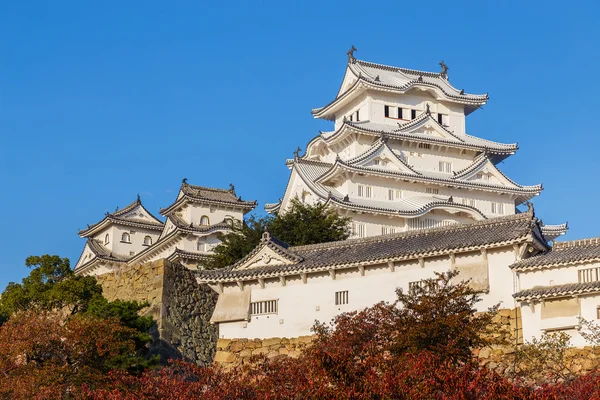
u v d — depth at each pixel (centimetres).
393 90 12419
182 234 11319
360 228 10969
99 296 7738
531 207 6906
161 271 8225
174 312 8162
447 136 12219
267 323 7225
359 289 7000
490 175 12069
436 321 5828
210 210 11869
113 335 6706
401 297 6181
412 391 4819
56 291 7656
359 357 5566
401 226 11175
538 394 4769
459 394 4731
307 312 7112
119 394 5238
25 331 6469
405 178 11494
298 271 7162
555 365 6038
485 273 6662
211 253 11044
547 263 6431
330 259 7162
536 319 6381
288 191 12006
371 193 11469
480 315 6359
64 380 6272
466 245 6688
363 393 4850
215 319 7362
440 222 11306
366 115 12462
